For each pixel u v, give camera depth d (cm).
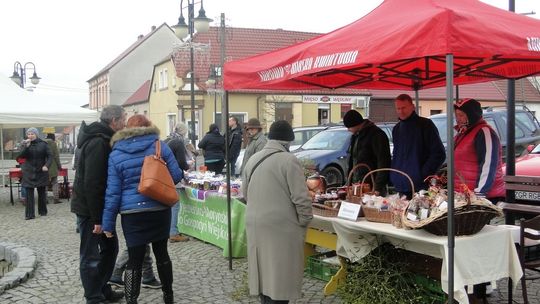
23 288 543
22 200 1222
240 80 568
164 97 3366
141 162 438
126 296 448
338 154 1248
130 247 441
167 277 468
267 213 394
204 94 2955
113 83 4719
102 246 477
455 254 358
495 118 1052
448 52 326
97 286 475
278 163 396
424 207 376
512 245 394
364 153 557
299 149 1334
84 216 464
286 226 393
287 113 2953
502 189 482
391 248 447
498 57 470
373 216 425
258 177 402
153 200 438
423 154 496
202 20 1559
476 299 428
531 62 537
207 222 736
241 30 3275
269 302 404
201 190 739
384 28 389
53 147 1196
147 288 539
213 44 3080
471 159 463
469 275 366
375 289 425
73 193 474
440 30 331
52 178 1193
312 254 563
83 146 454
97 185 443
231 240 612
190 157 901
